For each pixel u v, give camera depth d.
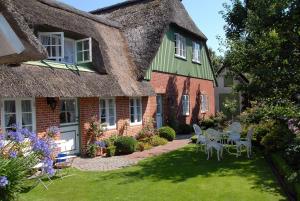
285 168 8.76
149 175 9.94
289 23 9.91
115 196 7.93
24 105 11.27
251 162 11.47
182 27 20.70
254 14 12.12
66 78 12.26
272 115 11.76
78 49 14.61
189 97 22.88
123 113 15.91
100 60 14.41
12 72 10.21
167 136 17.38
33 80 10.71
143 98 17.44
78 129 13.47
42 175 8.91
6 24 4.47
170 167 10.98
